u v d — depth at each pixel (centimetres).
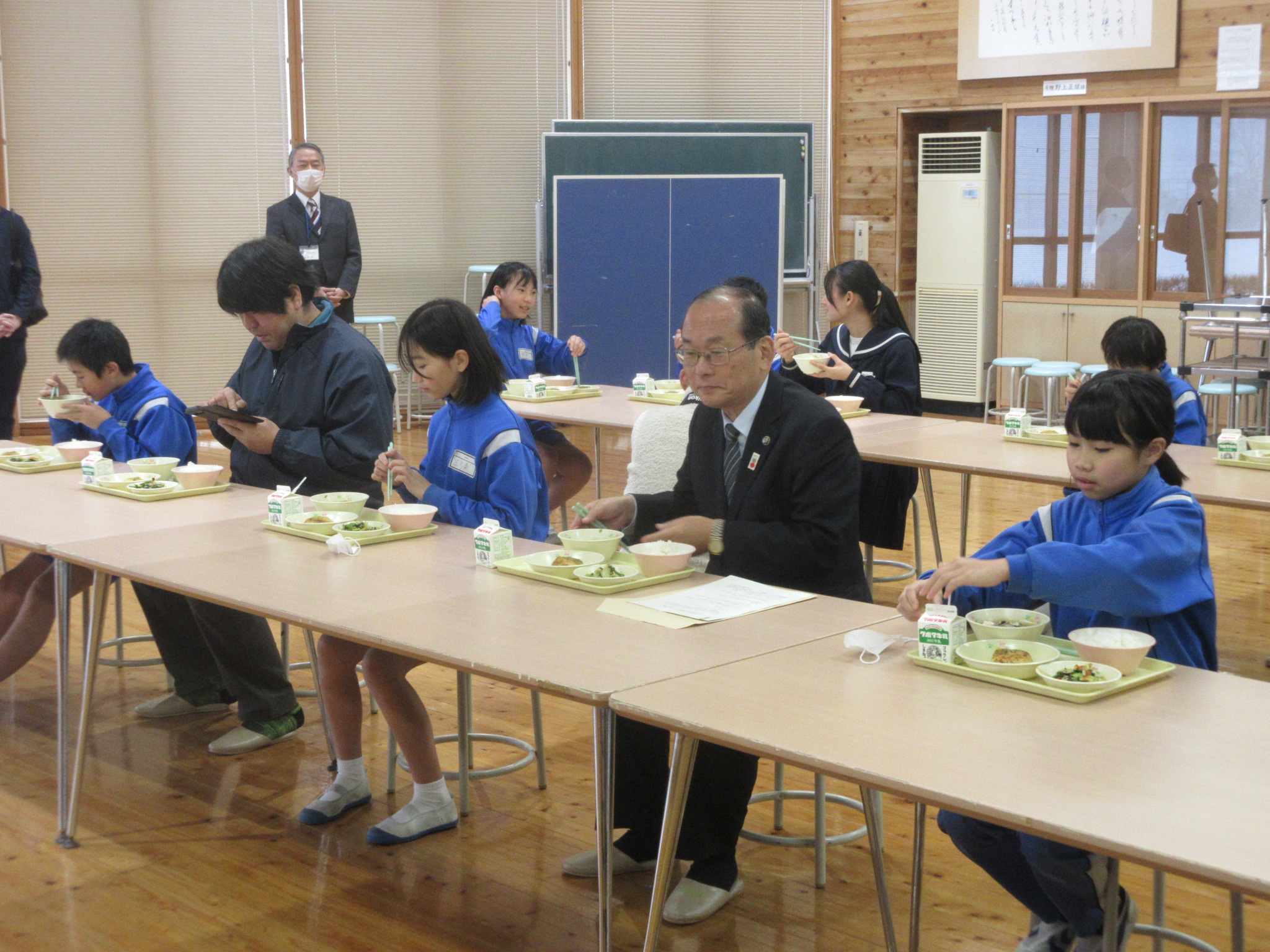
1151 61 782
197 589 242
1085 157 820
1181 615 208
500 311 567
